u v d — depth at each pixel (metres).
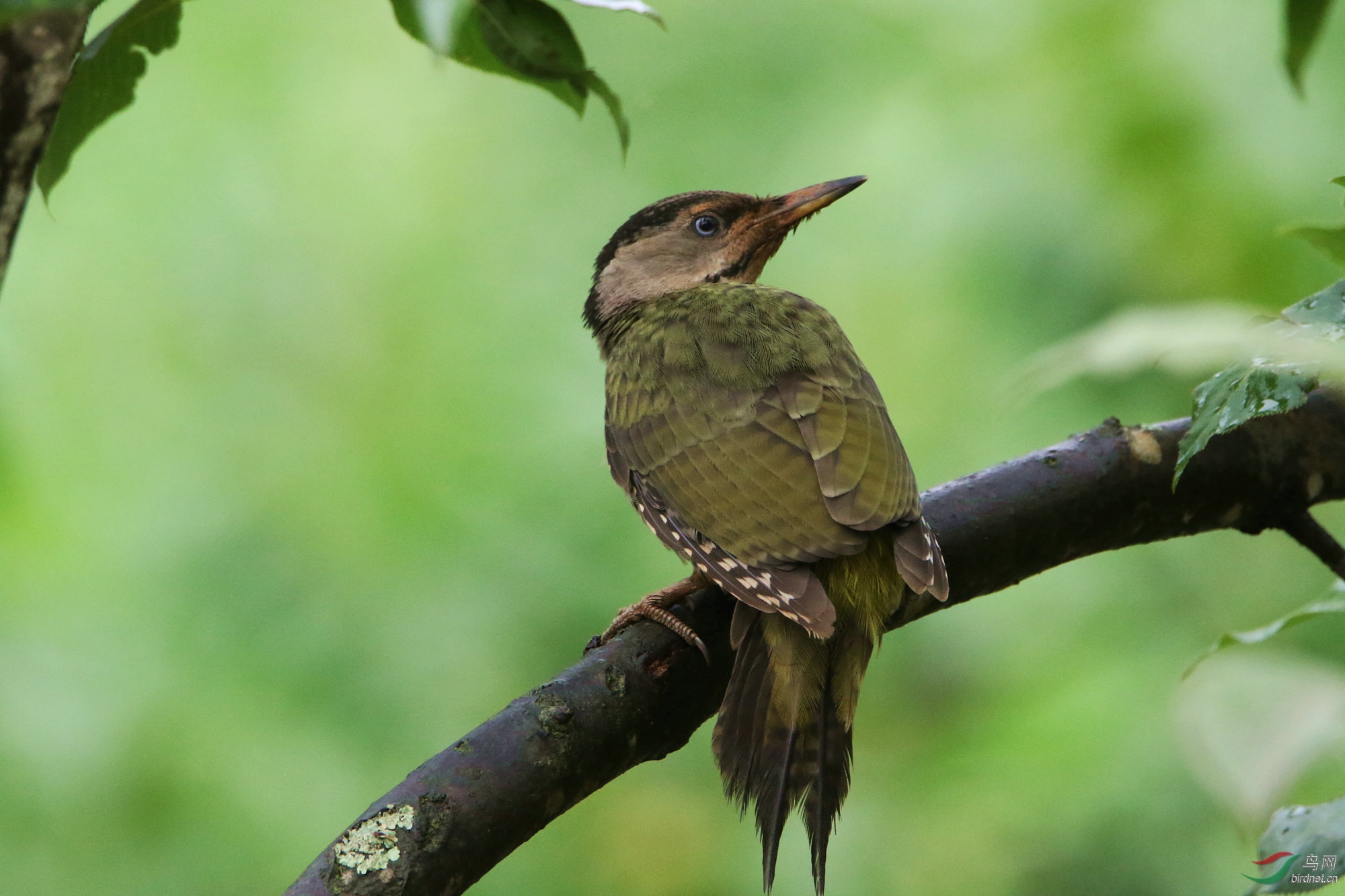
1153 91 10.55
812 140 12.29
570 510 11.77
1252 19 10.41
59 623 11.07
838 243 11.96
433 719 10.97
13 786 10.50
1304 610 5.55
